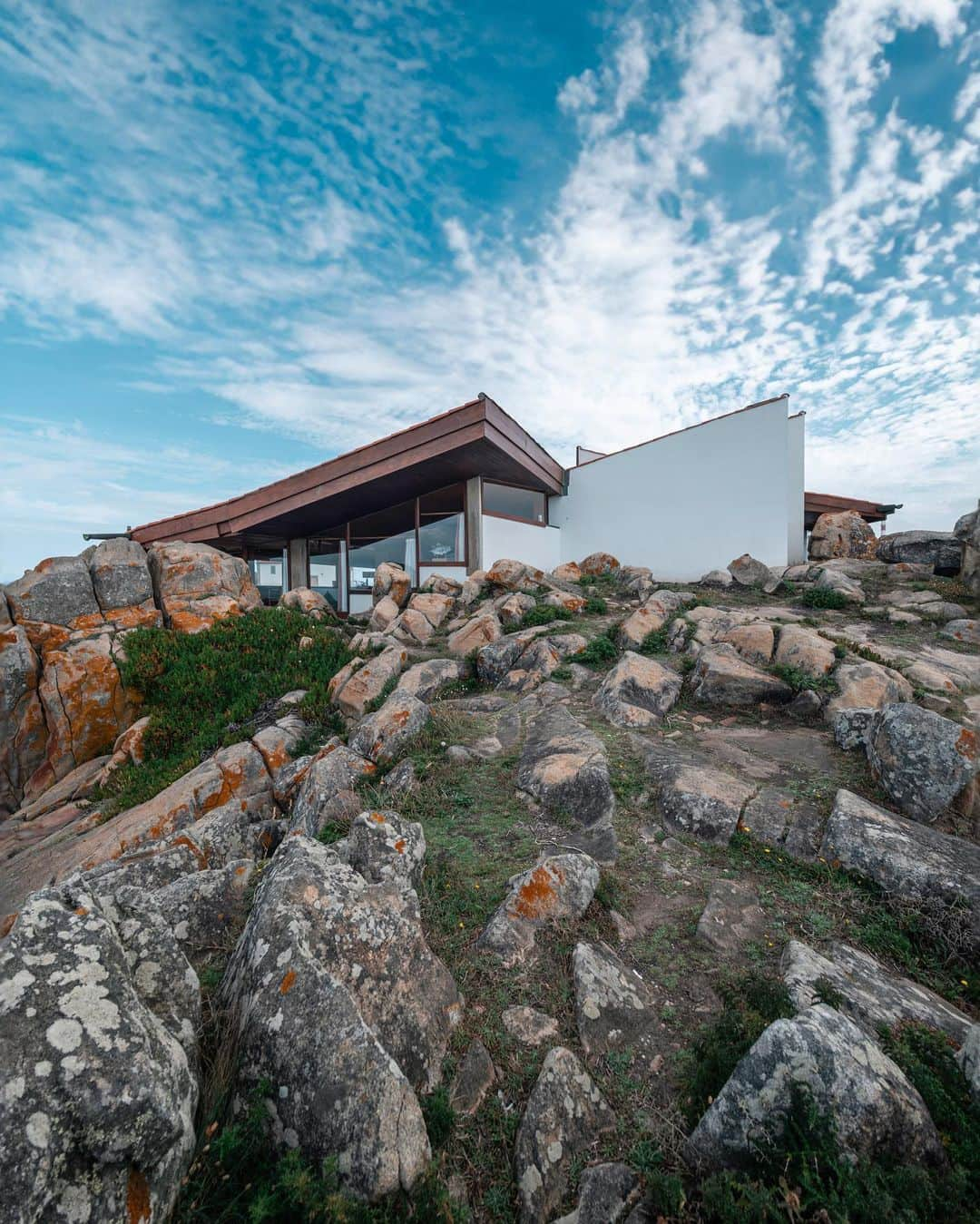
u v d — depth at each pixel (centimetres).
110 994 226
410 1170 221
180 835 543
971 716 652
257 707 1039
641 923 381
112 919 284
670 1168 234
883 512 2241
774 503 1603
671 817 491
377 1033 282
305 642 1222
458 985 330
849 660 777
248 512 1827
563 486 2102
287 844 390
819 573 1413
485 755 655
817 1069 234
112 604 1338
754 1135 229
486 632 1095
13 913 629
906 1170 212
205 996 308
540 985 329
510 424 1596
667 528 1825
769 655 837
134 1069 202
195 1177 217
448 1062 285
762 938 359
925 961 345
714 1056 266
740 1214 204
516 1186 235
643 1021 303
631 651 938
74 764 1133
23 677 1145
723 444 1698
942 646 936
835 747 615
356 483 1653
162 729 1029
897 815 460
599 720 714
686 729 691
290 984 269
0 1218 166
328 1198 203
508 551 1852
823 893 398
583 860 412
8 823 969
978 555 1162
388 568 1541
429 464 1598
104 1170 188
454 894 412
